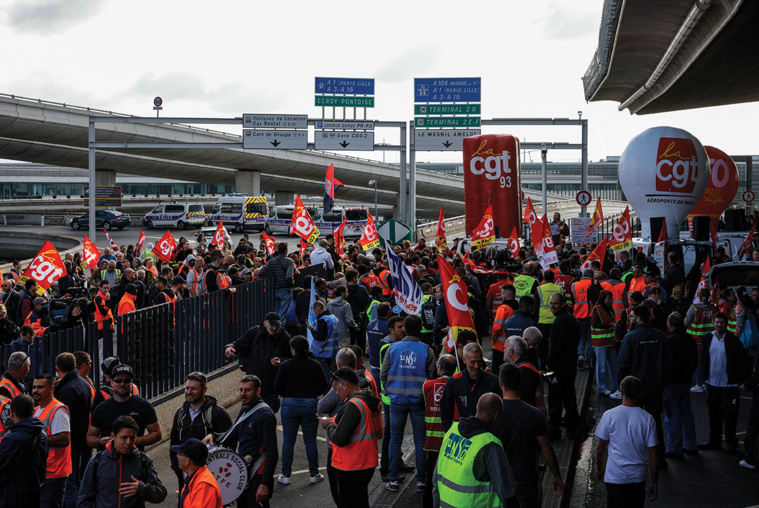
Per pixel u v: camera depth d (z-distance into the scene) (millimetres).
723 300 13789
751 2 24438
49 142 68188
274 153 82250
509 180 24328
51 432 7816
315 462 9656
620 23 33094
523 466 6891
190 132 74938
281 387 9523
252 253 23953
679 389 10438
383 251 20078
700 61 34875
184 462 5969
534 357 9039
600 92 51531
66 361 8500
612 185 177750
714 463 10297
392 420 9227
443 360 8242
